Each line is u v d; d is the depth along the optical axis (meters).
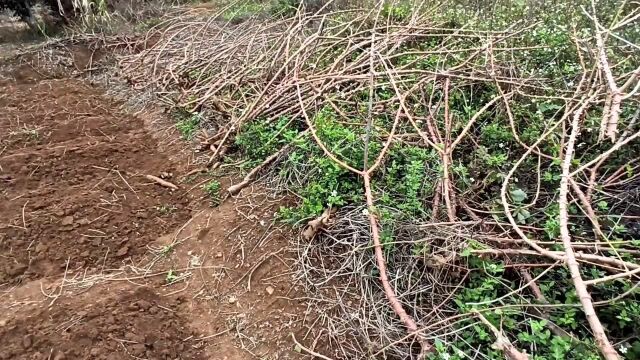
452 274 2.71
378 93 4.17
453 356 2.31
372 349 2.55
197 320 2.85
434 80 3.83
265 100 4.05
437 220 2.98
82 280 3.04
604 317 2.50
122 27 6.79
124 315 2.71
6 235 3.28
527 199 3.19
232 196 3.59
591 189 2.90
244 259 3.10
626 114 3.36
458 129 3.65
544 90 3.86
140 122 4.79
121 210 3.56
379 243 2.75
